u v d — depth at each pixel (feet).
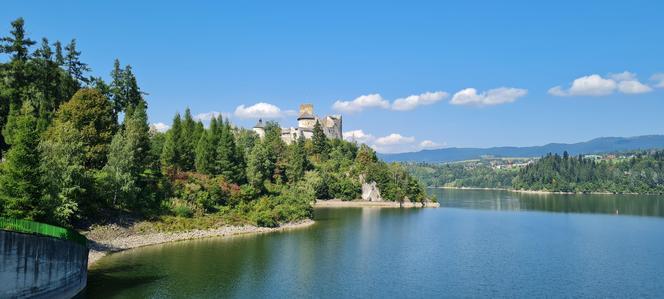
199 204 364.17
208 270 236.22
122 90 435.94
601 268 267.59
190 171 423.23
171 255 265.54
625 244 352.28
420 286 224.33
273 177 585.22
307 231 387.96
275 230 384.88
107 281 207.31
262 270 242.37
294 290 211.61
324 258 280.10
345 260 276.00
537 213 618.03
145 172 359.25
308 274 240.12
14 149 206.59
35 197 207.51
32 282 150.61
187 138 445.37
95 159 321.93
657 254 310.86
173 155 411.13
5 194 203.10
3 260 138.62
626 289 225.76
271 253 286.66
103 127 338.95
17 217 199.93
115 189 307.37
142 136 362.53
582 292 220.23
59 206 242.37
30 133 207.21
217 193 387.34
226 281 218.18
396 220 501.15
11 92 338.34
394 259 282.36
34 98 346.95
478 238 373.20
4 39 353.72
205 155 430.20
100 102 337.11
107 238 278.46
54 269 162.40
